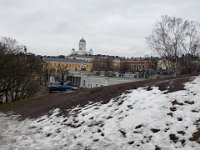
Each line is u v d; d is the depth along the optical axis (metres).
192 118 11.29
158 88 15.61
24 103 27.02
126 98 15.72
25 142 13.55
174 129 10.97
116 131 12.39
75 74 85.62
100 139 12.16
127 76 68.12
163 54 57.91
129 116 13.20
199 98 12.68
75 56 167.12
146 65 125.19
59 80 85.19
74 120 15.64
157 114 12.41
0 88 39.09
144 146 10.59
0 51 38.53
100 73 73.69
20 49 49.72
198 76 16.17
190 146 9.76
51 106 21.03
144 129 11.71
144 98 14.72
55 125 16.03
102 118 14.34
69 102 20.22
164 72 69.81
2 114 23.69
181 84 15.03
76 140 12.77
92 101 18.22
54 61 126.44
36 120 18.48
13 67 39.59
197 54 56.72
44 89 54.88
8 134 15.69
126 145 11.05
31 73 44.28
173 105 12.78
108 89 20.06
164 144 10.31
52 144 12.84
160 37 57.88
